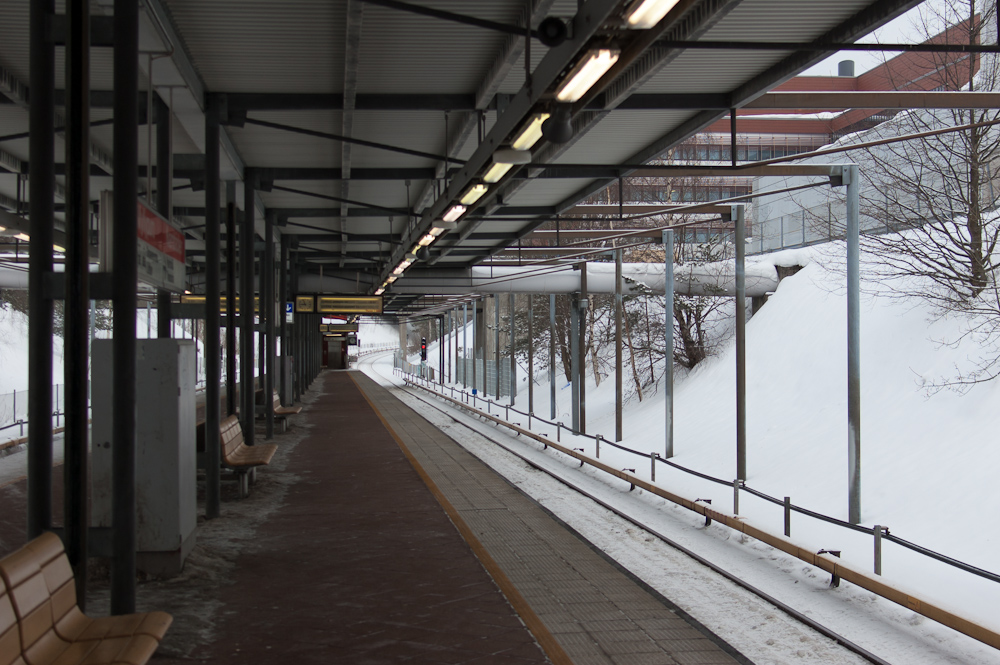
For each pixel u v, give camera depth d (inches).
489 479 466.0
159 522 253.4
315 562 274.2
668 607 226.2
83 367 191.5
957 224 540.7
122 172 203.9
